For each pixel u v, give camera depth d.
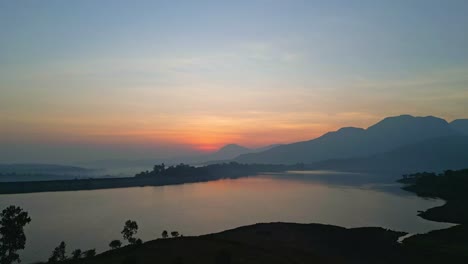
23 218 60.97
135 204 147.25
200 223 105.81
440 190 178.62
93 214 121.38
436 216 112.19
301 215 117.88
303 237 82.06
